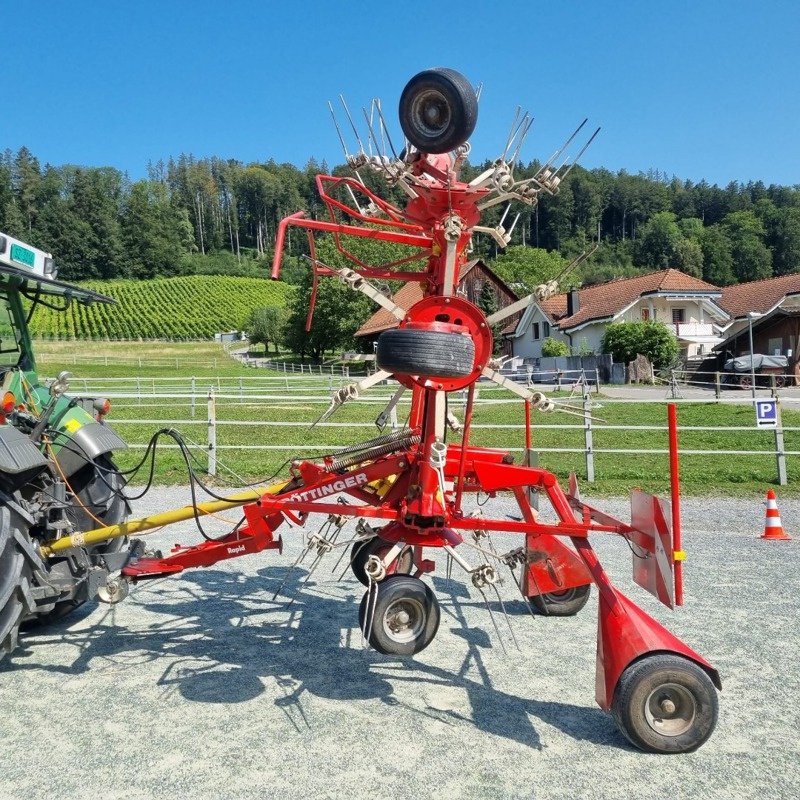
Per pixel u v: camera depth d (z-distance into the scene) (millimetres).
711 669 3506
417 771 3287
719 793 3150
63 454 5102
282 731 3648
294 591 6023
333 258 42906
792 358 31875
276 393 26891
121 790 3111
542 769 3328
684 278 41812
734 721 3814
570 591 5430
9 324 5250
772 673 4395
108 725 3699
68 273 122062
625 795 3127
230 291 112562
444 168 4336
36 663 4520
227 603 5703
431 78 3803
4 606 4023
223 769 3285
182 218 157000
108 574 4570
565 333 42281
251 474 11203
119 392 27953
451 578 6398
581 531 4133
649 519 3922
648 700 3469
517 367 38750
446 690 4156
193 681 4250
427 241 4500
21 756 3387
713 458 13031
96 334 79250
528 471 4430
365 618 4023
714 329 41344
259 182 167625
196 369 46594
